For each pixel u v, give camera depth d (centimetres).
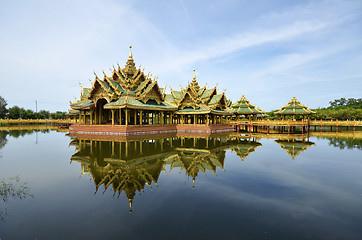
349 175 1180
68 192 897
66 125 7794
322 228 623
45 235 576
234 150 2081
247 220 666
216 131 4488
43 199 820
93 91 4047
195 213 711
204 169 1309
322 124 5338
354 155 1816
